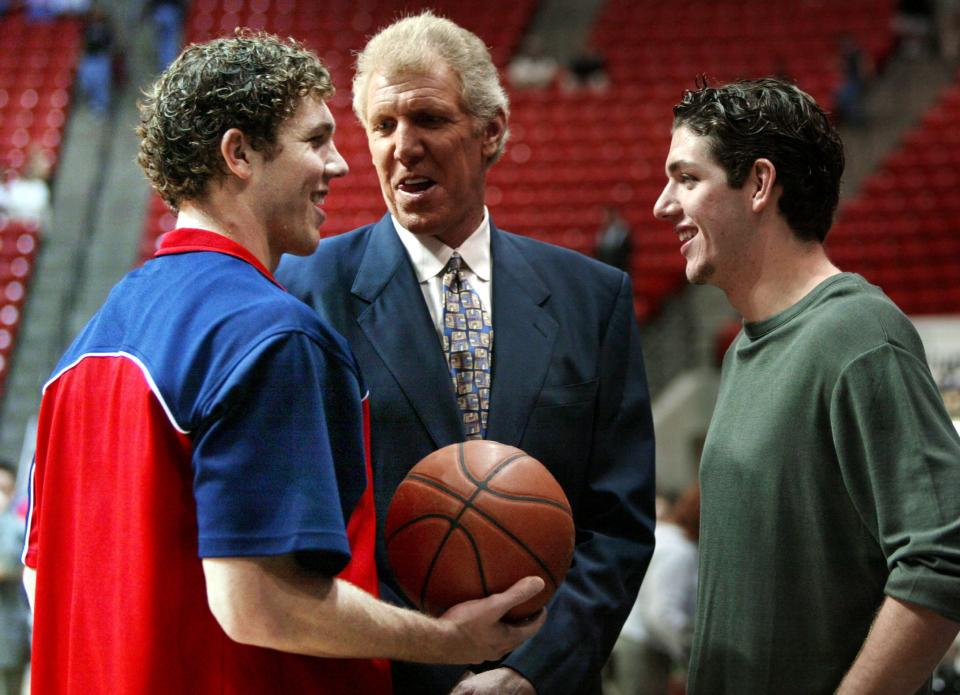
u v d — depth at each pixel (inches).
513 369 82.4
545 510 67.6
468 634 63.7
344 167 69.6
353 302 83.9
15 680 208.7
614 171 467.2
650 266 397.1
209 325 60.2
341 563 58.6
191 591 60.5
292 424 58.2
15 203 411.5
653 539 84.5
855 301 69.8
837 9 586.2
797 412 70.4
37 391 347.6
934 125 490.9
